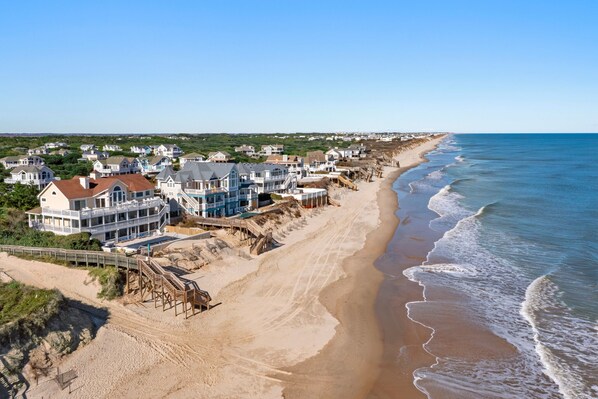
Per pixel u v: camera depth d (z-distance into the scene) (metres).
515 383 28.58
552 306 39.31
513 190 103.12
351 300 41.59
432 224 71.19
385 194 102.31
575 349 32.34
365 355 32.12
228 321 36.56
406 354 32.25
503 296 41.81
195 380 28.45
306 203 80.69
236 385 28.17
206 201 63.91
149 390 27.16
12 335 26.47
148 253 43.19
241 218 62.62
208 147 198.75
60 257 41.53
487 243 59.06
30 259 41.62
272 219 66.50
